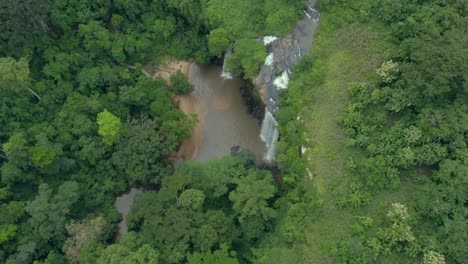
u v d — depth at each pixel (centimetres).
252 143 7894
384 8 6956
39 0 7256
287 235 5831
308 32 7331
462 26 6400
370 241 5634
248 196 6225
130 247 6197
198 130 8119
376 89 6366
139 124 7619
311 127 6569
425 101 5972
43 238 6650
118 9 8431
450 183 5616
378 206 5934
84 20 8200
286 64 7219
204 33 8475
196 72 8631
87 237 6588
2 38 7331
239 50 7350
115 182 7512
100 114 7225
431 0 6794
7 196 6838
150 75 8606
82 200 7275
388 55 6581
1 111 7269
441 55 5794
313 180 6266
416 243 5522
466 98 5891
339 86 6744
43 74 7838
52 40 7950
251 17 7638
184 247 5950
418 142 5931
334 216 5988
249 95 8150
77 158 7481
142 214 6350
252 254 6212
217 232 6094
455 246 5297
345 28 7131
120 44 8288
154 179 7325
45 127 7400
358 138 6212
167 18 8588
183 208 6297
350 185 6041
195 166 7150
